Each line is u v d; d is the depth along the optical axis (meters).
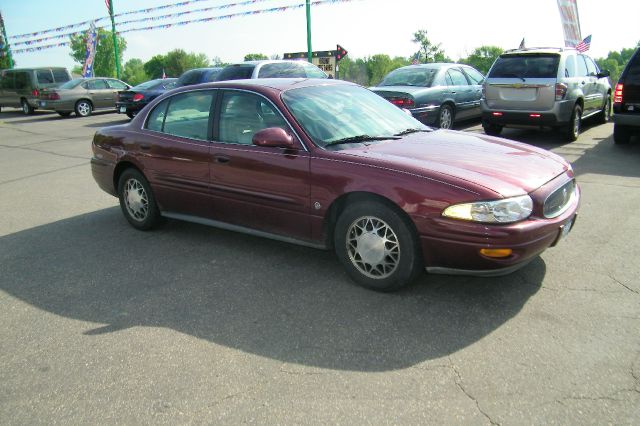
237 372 2.86
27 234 5.48
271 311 3.54
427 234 3.40
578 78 9.77
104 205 6.58
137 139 5.11
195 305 3.68
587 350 2.93
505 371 2.77
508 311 3.40
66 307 3.73
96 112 22.36
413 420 2.43
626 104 8.66
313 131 4.04
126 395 2.71
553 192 3.52
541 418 2.41
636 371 2.73
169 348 3.13
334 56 22.08
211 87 4.66
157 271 4.31
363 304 3.59
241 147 4.30
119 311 3.64
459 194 3.29
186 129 4.77
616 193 6.08
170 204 5.00
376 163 3.63
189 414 2.54
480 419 2.42
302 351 3.04
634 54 8.55
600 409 2.45
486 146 4.11
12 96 22.88
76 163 9.80
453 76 11.25
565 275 3.90
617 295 3.56
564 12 15.84
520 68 9.45
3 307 3.77
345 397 2.61
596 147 9.12
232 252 4.67
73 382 2.84
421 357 2.93
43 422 2.54
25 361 3.06
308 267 4.26
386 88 10.50
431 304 3.54
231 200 4.43
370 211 3.62
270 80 4.70
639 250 4.32
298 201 3.98
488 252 3.24
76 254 4.80
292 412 2.52
